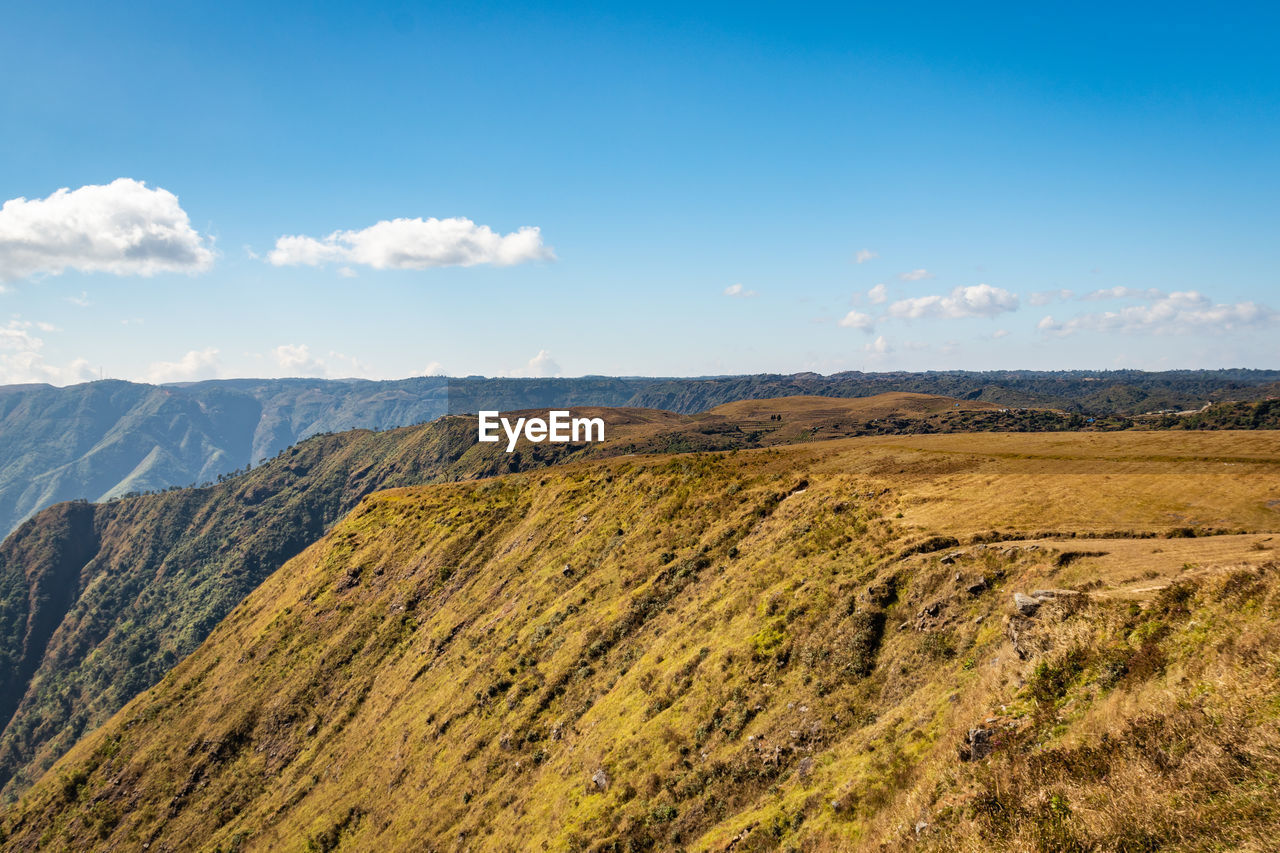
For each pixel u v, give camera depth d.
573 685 47.12
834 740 26.09
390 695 68.00
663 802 29.48
